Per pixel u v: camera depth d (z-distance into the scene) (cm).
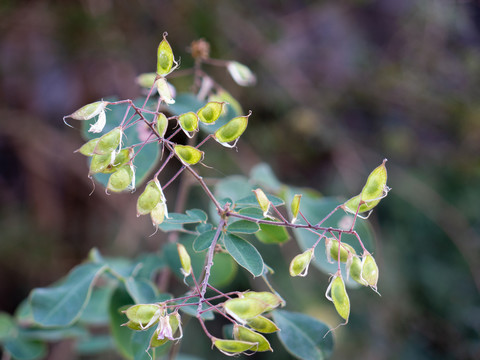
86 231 77
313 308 65
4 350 35
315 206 34
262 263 28
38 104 75
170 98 27
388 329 72
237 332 26
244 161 74
